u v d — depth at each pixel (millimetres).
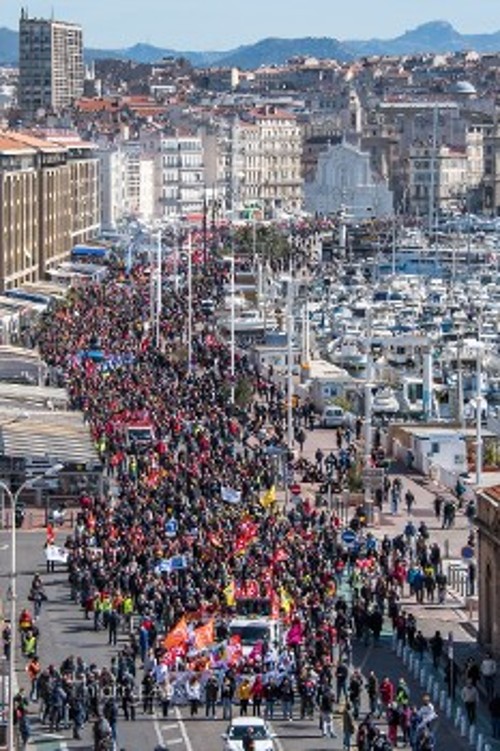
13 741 188625
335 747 194625
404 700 197625
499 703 198625
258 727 190750
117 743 194625
